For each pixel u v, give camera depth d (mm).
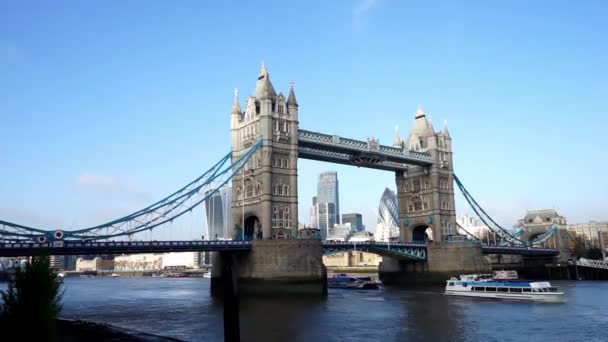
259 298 80062
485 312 63281
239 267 88375
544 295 77562
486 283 84688
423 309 66375
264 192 92000
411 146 128750
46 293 27859
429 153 125250
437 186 123938
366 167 120625
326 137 104125
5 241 65875
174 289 133125
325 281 87500
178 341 43219
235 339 29094
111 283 191875
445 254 117562
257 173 95188
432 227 123000
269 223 91062
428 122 128125
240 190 99375
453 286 90312
